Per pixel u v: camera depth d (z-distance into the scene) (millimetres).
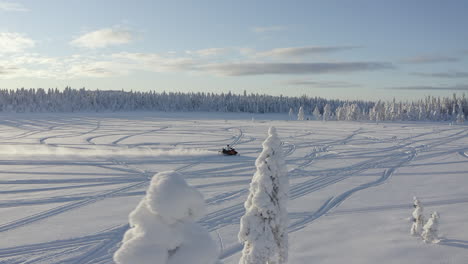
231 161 30781
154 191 2111
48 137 49281
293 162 30703
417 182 22891
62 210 15828
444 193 19641
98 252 11234
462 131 64000
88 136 51125
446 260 10227
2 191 19328
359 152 36906
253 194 6055
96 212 15539
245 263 5836
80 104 149125
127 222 14102
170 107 159250
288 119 123625
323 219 14961
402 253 10820
